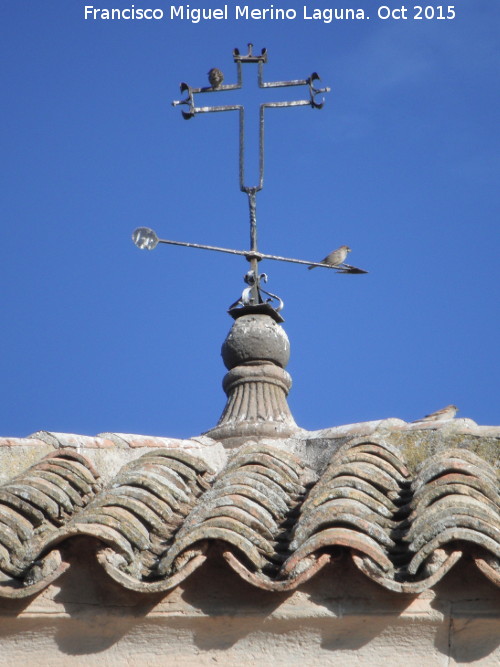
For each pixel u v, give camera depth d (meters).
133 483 21.78
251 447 23.69
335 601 18.22
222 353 27.66
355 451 22.78
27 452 24.25
